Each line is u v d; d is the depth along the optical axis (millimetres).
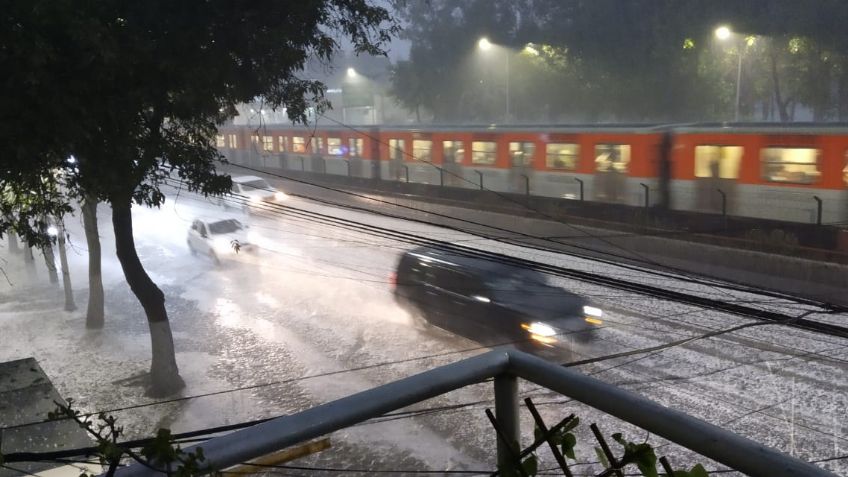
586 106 39719
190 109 10453
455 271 13867
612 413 1559
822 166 15672
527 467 1764
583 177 21016
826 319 13000
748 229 17547
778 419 9523
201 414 12195
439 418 10648
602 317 13516
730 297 14500
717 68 34719
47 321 18062
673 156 18766
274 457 3393
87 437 7254
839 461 8430
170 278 21297
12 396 8188
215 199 30344
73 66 9016
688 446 1399
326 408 1680
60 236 18250
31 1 8273
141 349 15703
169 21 9594
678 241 18391
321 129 32781
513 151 23109
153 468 1532
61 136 9258
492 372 1804
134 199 12180
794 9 30938
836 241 15953
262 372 13797
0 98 8570
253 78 10820
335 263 20531
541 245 20578
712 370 11195
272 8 10367
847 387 10297
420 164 27125
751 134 16938
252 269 21062
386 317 15875
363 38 11375
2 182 10633
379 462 9562
